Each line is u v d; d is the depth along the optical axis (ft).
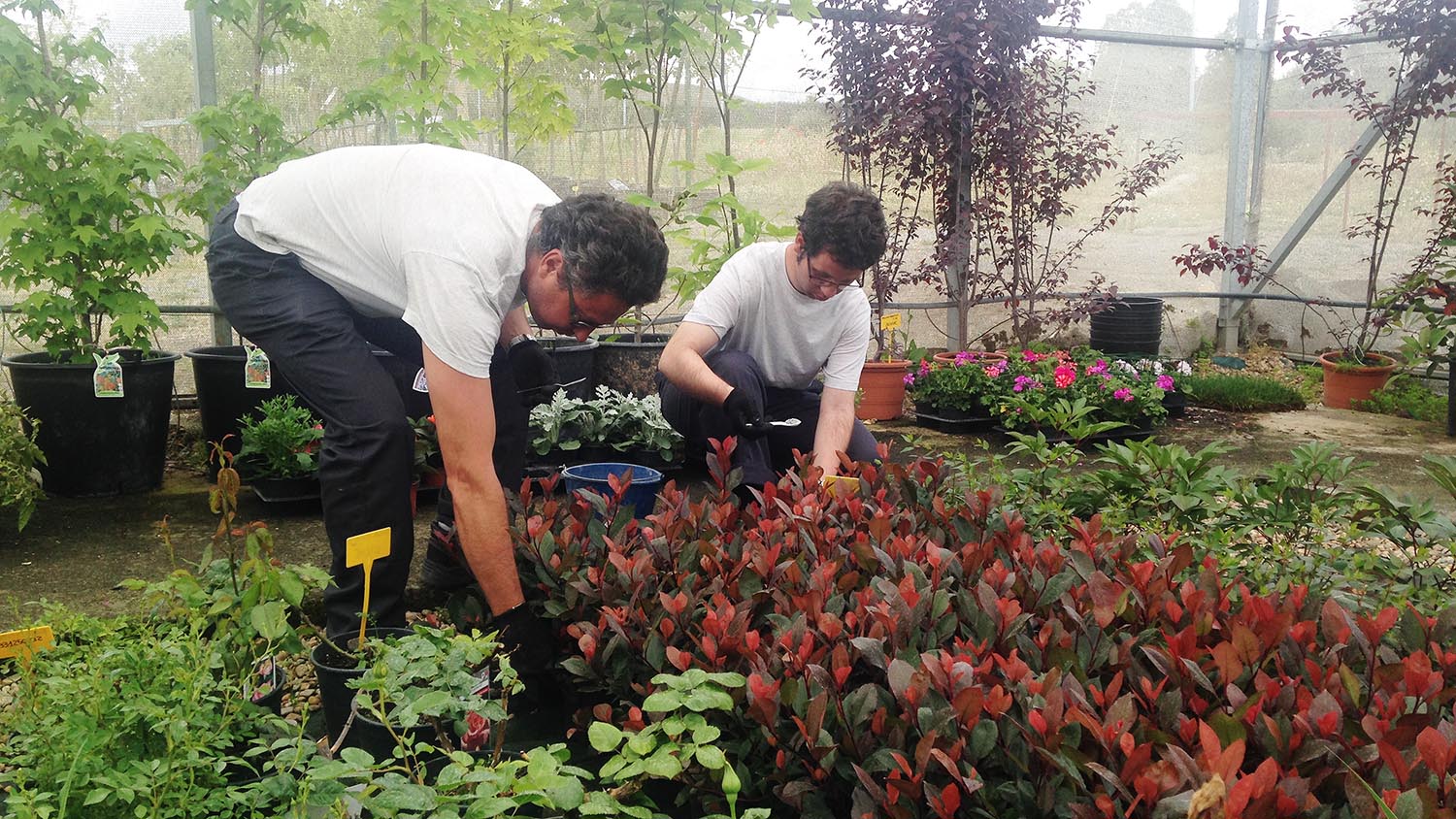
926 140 21.99
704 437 11.96
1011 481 9.99
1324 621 5.71
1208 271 25.53
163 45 17.35
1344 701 5.08
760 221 16.93
